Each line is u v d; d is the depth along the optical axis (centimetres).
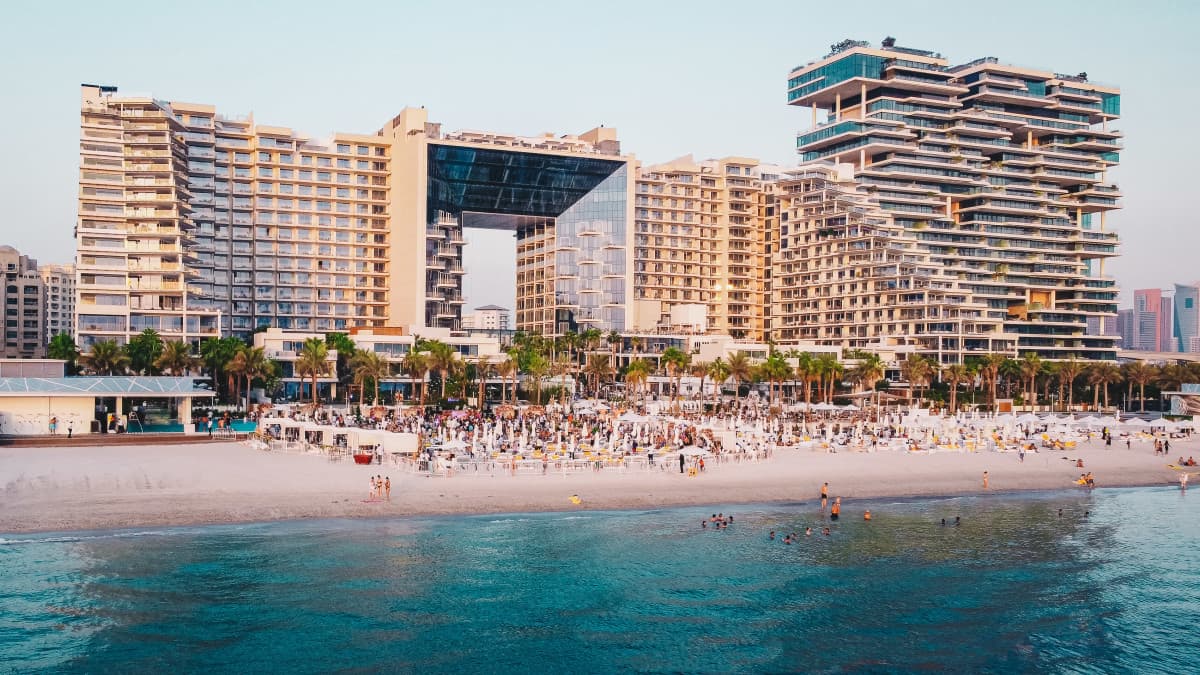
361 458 8662
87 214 16875
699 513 7531
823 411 14838
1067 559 6419
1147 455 11625
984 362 19675
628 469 8962
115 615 4872
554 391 16938
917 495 8700
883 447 11219
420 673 4312
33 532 6234
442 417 12256
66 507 6744
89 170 16925
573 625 4944
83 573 5462
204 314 17338
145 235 17062
